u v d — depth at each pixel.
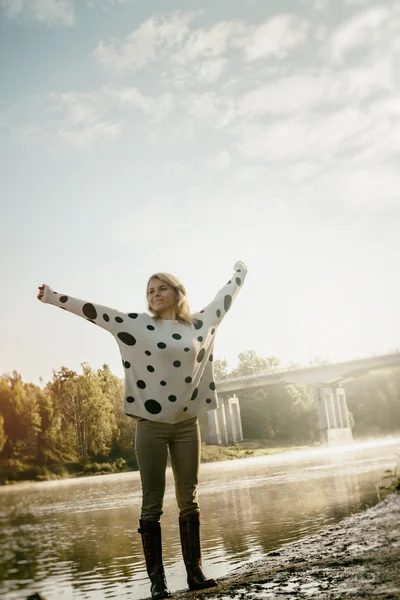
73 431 60.12
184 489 3.66
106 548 6.29
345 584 2.72
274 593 2.75
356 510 6.70
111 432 61.41
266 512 7.73
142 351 3.64
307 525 5.99
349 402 117.19
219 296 4.21
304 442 89.19
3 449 55.38
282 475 17.20
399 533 4.43
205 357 3.90
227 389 82.19
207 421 77.81
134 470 57.62
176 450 3.70
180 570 4.59
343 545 4.21
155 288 3.84
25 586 4.37
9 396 57.97
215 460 60.41
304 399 98.62
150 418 3.58
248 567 4.01
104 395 62.25
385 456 22.14
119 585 4.19
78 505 14.50
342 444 74.56
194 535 3.59
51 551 6.35
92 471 56.50
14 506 16.34
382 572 2.90
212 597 2.92
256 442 83.56
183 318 3.84
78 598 3.77
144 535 3.51
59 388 62.22
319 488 10.66
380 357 77.25
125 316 3.72
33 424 58.28
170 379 3.62
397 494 7.74
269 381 81.50
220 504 9.66
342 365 78.31
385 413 116.06
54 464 56.59
